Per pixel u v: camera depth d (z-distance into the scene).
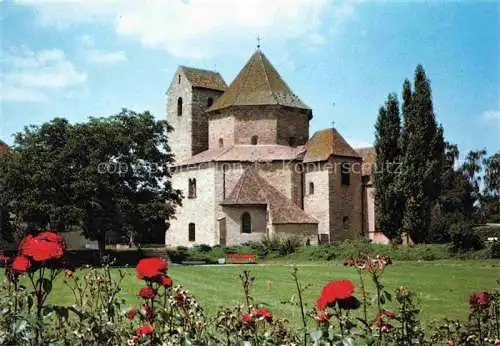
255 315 7.46
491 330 9.09
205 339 7.43
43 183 47.62
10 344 6.59
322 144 62.47
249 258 52.19
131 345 6.94
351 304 6.24
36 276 17.69
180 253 55.97
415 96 55.44
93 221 50.03
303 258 51.47
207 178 61.94
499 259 44.25
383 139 56.75
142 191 52.94
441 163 56.00
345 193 61.34
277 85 67.94
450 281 30.78
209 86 74.00
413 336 7.88
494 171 84.06
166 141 54.88
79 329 7.42
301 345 7.84
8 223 53.84
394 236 55.97
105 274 9.55
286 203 59.50
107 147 48.75
